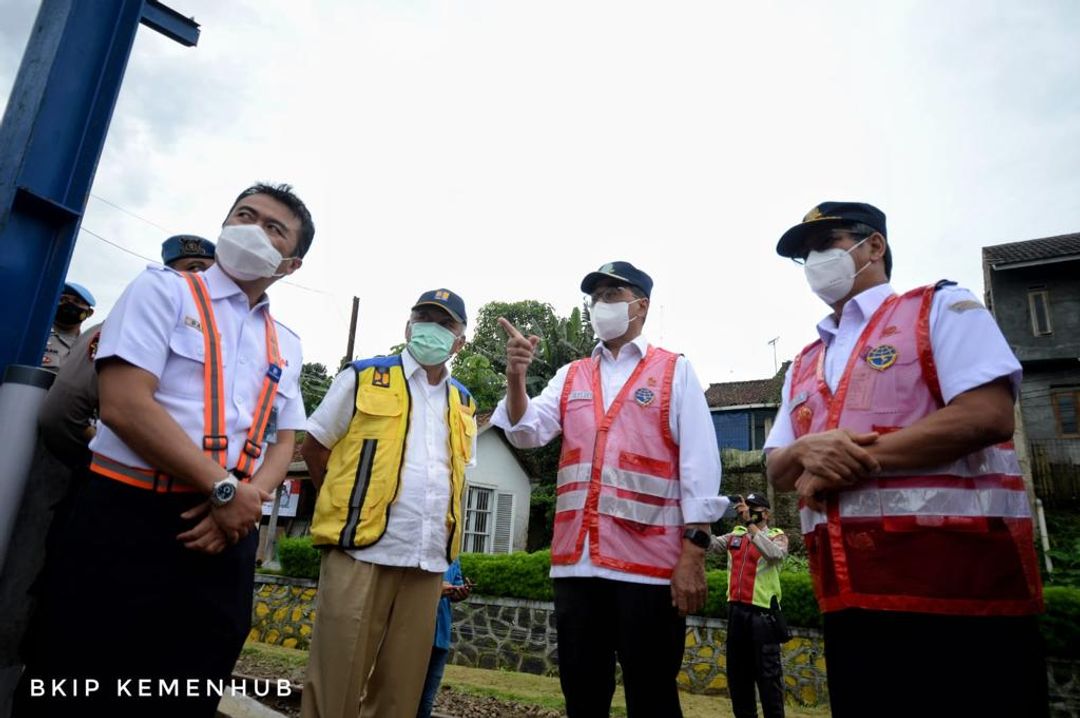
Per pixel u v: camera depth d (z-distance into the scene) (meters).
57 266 2.14
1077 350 15.12
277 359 2.19
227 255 2.04
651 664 2.42
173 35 3.71
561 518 2.71
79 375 2.04
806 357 2.20
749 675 5.07
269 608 9.58
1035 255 15.80
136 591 1.65
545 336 18.56
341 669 2.39
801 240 2.20
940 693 1.51
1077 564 11.28
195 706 1.71
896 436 1.64
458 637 8.34
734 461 15.09
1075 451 14.88
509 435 2.94
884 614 1.61
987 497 1.59
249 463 1.96
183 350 1.85
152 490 1.72
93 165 2.25
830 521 1.75
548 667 7.67
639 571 2.47
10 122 2.12
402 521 2.61
